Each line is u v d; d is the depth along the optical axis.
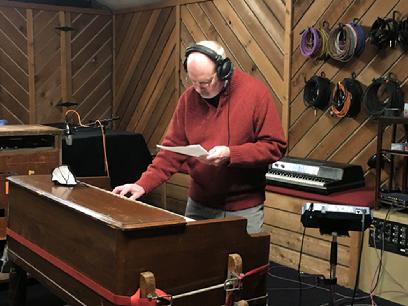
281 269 3.54
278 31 4.04
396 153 2.98
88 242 1.58
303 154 3.95
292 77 3.97
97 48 5.70
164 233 1.50
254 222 2.17
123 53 5.67
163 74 5.16
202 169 2.16
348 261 3.18
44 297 2.95
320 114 3.81
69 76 5.54
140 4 5.32
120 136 4.26
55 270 1.81
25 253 2.04
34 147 3.10
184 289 1.57
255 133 2.09
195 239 1.58
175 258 1.54
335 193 3.34
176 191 4.66
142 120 5.48
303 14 3.85
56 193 1.84
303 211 2.14
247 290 1.75
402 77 3.33
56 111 5.50
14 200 2.11
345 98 3.51
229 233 1.66
